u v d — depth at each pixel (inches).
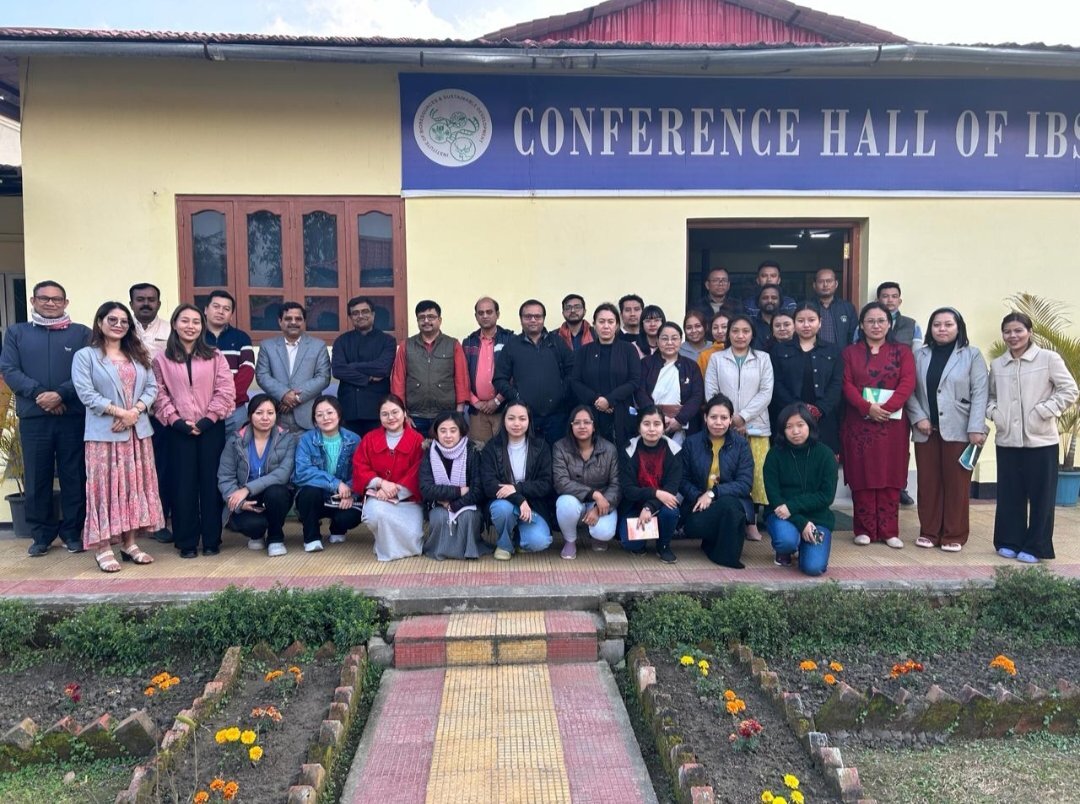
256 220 234.2
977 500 253.9
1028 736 130.1
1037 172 244.5
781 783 110.7
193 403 189.5
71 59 224.5
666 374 204.8
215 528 195.8
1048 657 151.1
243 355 213.6
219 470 195.8
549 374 204.5
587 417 182.5
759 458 201.3
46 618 157.2
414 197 235.0
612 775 114.7
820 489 178.5
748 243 331.9
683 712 129.7
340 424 209.3
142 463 185.5
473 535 187.5
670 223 239.8
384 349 214.1
